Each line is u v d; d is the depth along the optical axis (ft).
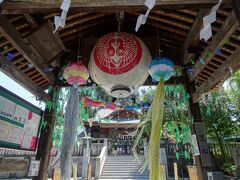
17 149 8.59
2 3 5.58
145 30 11.17
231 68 8.28
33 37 8.26
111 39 7.97
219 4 5.23
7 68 7.96
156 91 7.38
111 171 40.37
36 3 5.62
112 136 58.18
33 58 8.83
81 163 43.24
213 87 10.11
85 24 10.54
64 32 10.48
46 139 10.24
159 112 6.90
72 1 5.49
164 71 7.57
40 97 10.22
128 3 5.60
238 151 30.83
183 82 11.18
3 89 7.55
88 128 58.49
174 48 11.74
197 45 9.84
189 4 5.63
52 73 10.80
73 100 8.04
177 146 38.09
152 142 6.52
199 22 7.97
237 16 5.26
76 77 8.25
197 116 10.65
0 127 7.48
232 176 29.27
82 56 9.82
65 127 7.64
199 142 10.03
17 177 37.55
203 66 9.13
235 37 8.98
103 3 5.58
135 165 42.70
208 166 9.55
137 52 7.72
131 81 7.68
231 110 31.83
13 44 7.67
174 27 10.42
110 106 11.89
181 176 37.55
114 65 7.57
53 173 15.10
